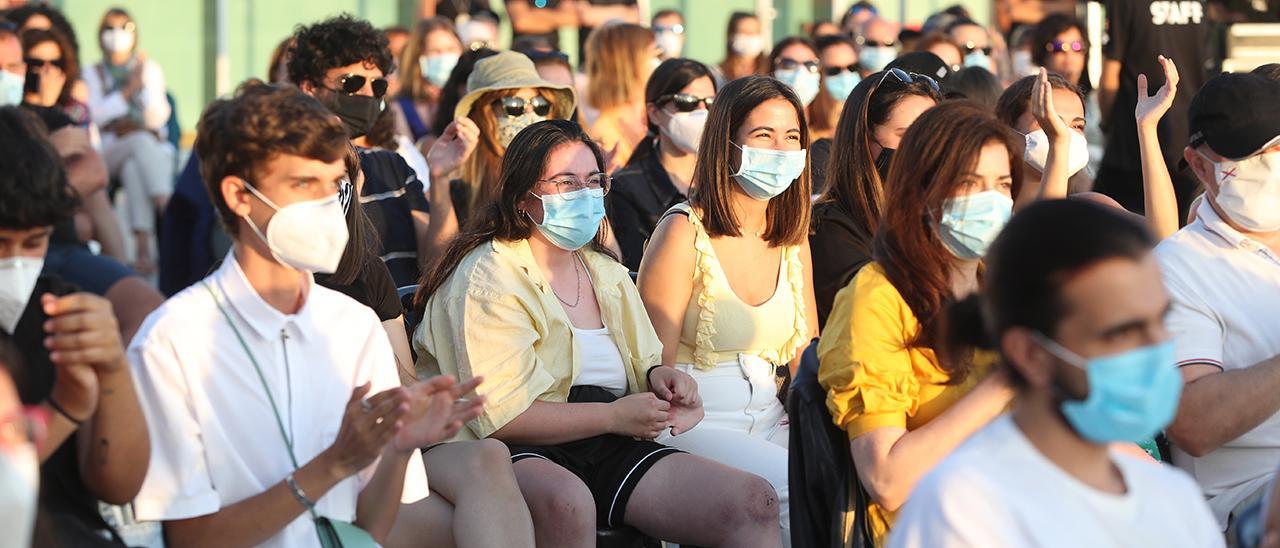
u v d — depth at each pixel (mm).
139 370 4809
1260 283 6234
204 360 4875
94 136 10945
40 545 4457
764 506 6312
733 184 7207
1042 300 3504
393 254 8586
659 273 7215
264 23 17547
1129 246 3488
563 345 6711
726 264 7266
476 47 11555
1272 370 5918
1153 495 3623
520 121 9219
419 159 10219
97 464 4574
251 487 4883
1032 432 3596
